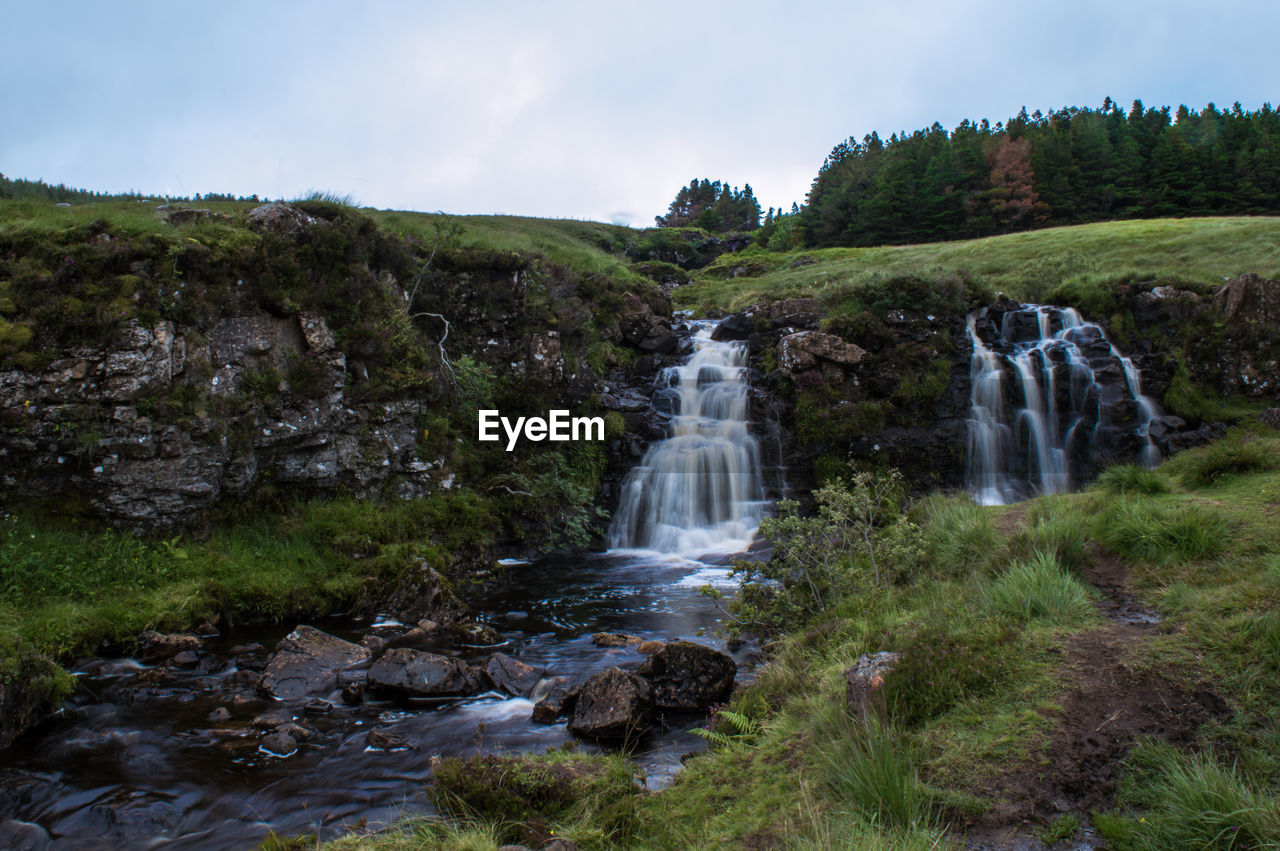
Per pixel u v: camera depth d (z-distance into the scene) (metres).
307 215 13.09
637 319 19.92
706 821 4.37
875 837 3.60
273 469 11.65
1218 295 19.62
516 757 5.49
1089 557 6.97
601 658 8.45
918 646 5.42
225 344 11.25
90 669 7.89
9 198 15.60
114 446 9.94
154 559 9.86
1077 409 18.28
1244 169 58.66
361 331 12.85
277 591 9.98
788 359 17.67
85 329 10.03
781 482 16.83
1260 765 3.77
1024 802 3.92
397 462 13.09
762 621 8.38
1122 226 37.47
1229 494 8.23
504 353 15.86
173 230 11.54
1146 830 3.54
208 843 4.82
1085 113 83.94
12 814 5.16
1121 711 4.44
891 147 77.31
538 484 14.64
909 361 17.95
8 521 9.44
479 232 19.38
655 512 16.00
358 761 5.92
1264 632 4.75
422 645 8.91
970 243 39.72
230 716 6.85
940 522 9.00
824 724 4.89
